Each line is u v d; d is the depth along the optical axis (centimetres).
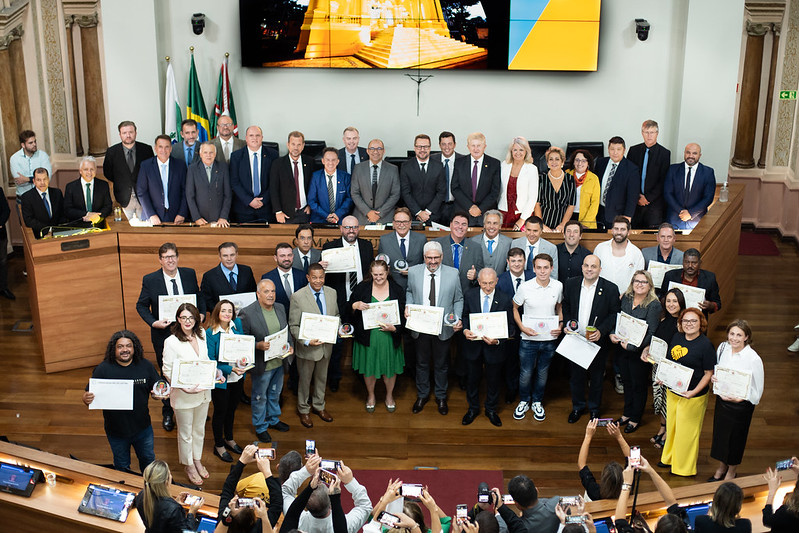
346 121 1041
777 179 1191
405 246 775
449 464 692
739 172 1201
